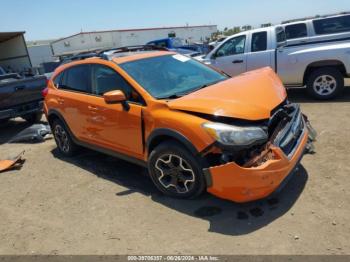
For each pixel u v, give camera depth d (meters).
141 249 3.19
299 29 8.07
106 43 38.66
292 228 3.18
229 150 3.24
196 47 20.70
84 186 4.68
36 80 8.40
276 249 2.95
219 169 3.29
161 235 3.35
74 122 5.29
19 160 6.01
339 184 3.81
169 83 4.30
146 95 3.99
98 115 4.65
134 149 4.28
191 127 3.43
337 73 7.46
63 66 5.70
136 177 4.74
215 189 3.40
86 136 5.14
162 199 4.01
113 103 3.95
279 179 3.30
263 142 3.32
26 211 4.21
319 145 4.96
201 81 4.55
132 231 3.48
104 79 4.60
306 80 7.91
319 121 6.13
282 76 8.01
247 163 3.28
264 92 3.78
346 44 7.25
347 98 7.64
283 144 3.48
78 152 5.92
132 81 4.17
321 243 2.94
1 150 6.97
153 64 4.59
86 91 5.00
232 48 8.72
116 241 3.36
